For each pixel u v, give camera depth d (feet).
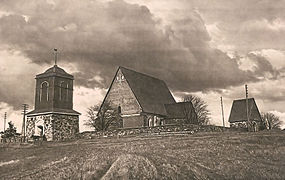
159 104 224.94
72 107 199.82
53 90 192.95
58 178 100.83
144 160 103.35
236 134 155.84
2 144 161.89
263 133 156.15
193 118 221.87
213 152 121.49
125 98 209.05
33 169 114.62
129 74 217.36
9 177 108.99
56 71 197.16
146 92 220.64
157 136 160.45
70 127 191.52
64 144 156.15
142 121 201.36
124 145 140.36
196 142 138.00
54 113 185.47
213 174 98.78
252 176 99.50
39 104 194.90
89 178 96.48
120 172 94.48
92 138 173.17
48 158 126.72
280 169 104.88
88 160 112.47
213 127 169.27
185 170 98.94
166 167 99.50
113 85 213.87
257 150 124.98
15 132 200.64
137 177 91.56
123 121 206.39
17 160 128.57
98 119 204.03
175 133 161.79
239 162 110.01
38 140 176.65
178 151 122.52
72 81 202.18
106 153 122.83
